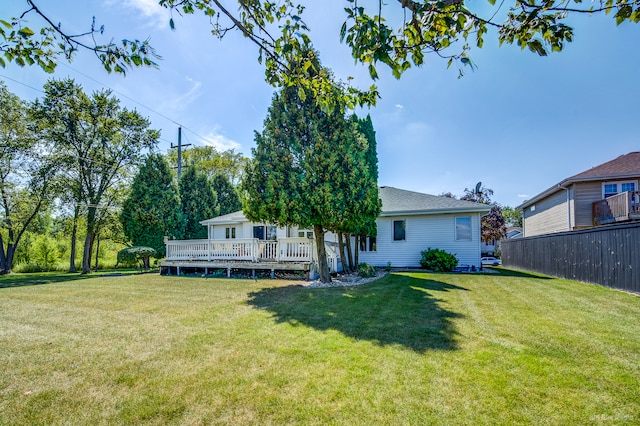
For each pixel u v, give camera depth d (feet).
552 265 34.81
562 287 25.18
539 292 22.81
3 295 23.93
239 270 38.24
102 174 60.03
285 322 15.20
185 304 19.75
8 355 11.17
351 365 10.00
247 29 9.11
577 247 29.55
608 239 24.81
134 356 11.02
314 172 27.02
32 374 9.64
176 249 42.68
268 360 10.52
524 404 7.68
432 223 45.55
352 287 26.27
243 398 8.15
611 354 10.66
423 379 8.98
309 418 7.27
